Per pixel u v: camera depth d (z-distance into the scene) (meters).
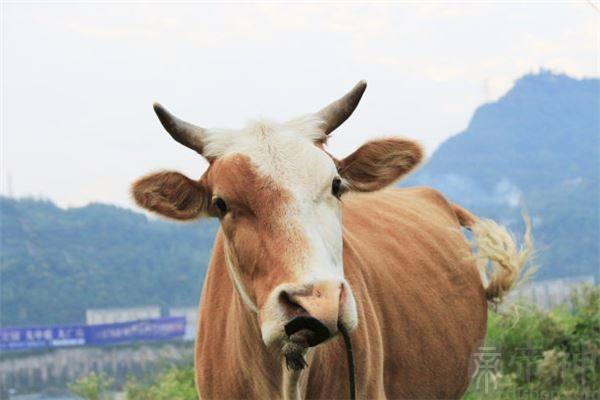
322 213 6.25
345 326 5.90
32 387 29.86
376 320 7.70
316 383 7.06
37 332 30.33
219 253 7.77
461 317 9.20
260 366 6.89
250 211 6.29
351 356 6.18
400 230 9.04
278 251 6.07
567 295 14.47
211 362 7.45
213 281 7.68
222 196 6.40
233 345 7.13
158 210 6.88
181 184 6.80
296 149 6.40
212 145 6.69
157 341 28.61
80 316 83.25
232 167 6.40
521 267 9.94
